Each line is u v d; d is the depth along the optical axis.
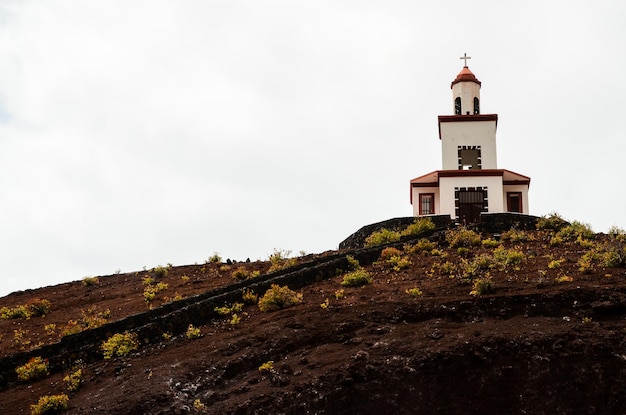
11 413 27.81
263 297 34.72
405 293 33.09
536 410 25.17
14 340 36.25
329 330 29.81
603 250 36.19
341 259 39.09
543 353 26.41
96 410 26.11
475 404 25.56
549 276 32.94
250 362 28.50
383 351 27.66
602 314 28.48
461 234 41.75
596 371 25.75
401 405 25.70
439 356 26.62
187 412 25.83
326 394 25.94
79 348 32.25
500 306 29.77
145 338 32.31
